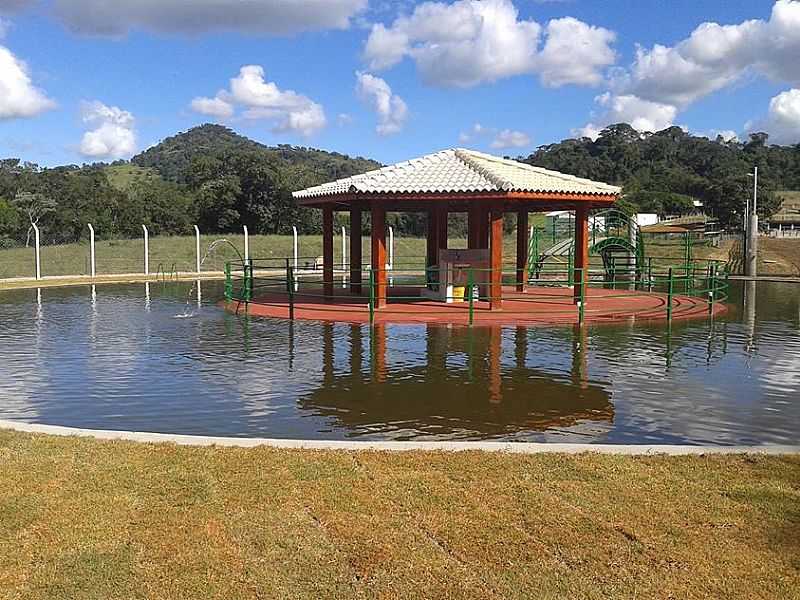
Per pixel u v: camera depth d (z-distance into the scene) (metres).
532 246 27.77
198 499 4.48
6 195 49.09
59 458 5.25
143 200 50.22
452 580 3.53
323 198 16.33
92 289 22.25
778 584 3.47
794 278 26.67
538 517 4.21
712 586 3.46
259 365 9.63
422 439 6.31
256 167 50.72
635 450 5.46
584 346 11.05
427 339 11.66
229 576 3.57
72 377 8.97
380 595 3.41
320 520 4.19
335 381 8.61
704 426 6.79
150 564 3.68
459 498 4.50
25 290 21.81
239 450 5.45
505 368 9.36
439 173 15.72
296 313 15.16
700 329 13.10
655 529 4.06
